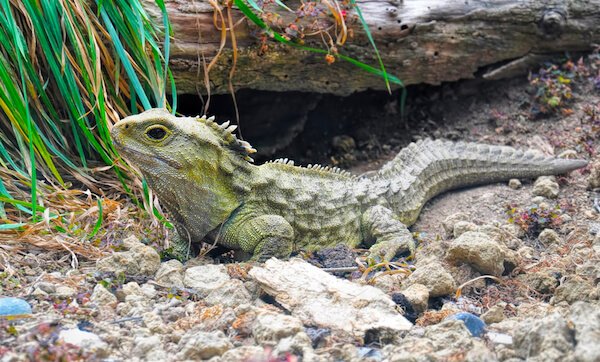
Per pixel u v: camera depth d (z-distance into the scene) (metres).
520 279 1.09
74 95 1.19
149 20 1.21
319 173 1.18
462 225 1.15
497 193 1.27
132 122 1.08
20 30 1.20
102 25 1.23
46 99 1.22
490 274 1.09
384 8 1.33
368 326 0.99
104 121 1.18
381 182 1.22
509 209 1.24
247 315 0.99
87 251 1.10
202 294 1.04
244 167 1.11
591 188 1.26
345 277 1.10
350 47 1.32
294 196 1.14
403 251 1.16
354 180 1.21
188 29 1.25
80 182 1.22
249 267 1.07
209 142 1.09
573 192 1.26
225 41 1.26
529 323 0.95
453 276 1.09
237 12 1.26
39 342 0.94
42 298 1.01
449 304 1.05
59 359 0.92
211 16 1.25
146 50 1.23
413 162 1.26
